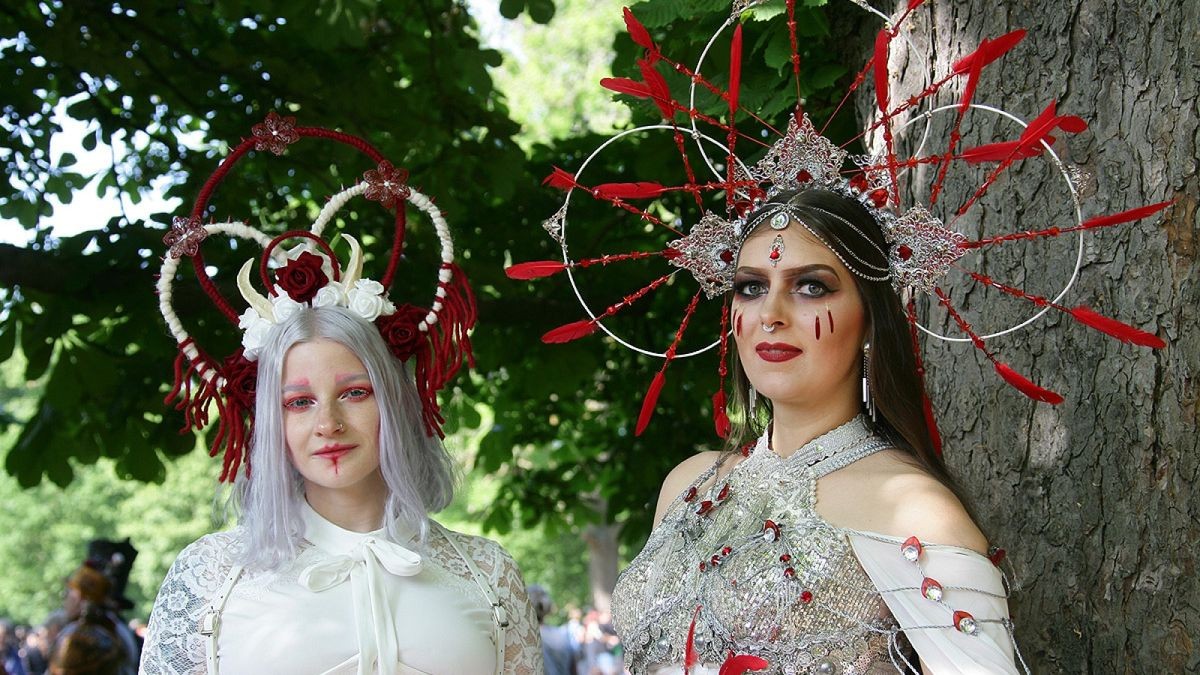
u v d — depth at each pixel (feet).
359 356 7.57
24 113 15.30
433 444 8.12
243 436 7.88
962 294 8.38
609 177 16.74
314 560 7.58
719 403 8.23
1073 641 7.69
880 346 7.27
